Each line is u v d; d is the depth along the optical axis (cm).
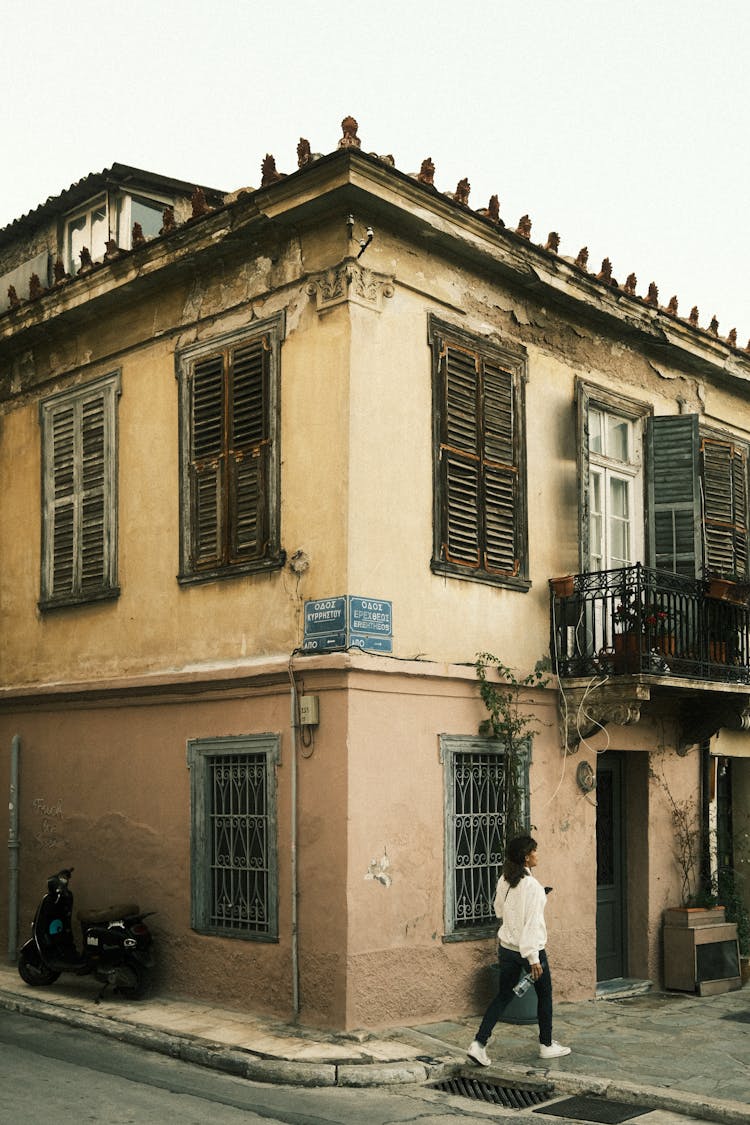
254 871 1044
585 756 1195
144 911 1138
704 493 1416
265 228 1073
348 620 974
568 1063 879
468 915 1063
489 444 1143
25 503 1348
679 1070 862
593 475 1288
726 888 1375
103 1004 1062
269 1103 781
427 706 1040
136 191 1442
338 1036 934
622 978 1254
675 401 1402
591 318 1276
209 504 1123
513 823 1088
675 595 1190
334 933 955
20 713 1323
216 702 1090
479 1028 911
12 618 1349
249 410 1091
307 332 1046
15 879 1295
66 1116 727
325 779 979
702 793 1352
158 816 1138
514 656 1141
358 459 1003
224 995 1043
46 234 1529
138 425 1211
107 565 1225
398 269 1062
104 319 1259
